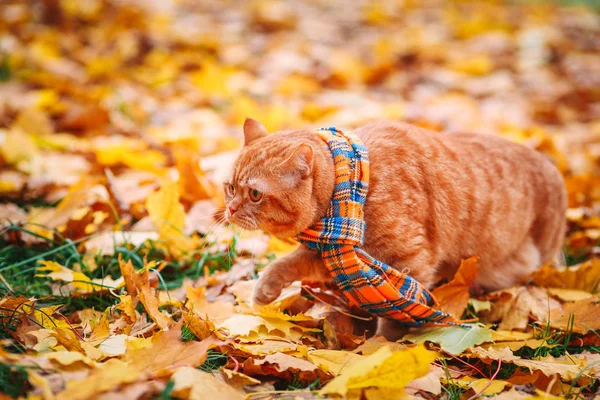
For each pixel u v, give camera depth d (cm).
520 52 876
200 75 676
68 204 359
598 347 286
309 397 224
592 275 337
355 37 909
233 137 518
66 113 559
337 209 270
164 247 351
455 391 241
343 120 572
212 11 980
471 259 300
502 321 306
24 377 214
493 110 670
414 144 306
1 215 363
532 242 358
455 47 895
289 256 293
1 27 758
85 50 768
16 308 257
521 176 343
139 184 429
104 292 305
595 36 1025
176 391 205
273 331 273
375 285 265
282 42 840
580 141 602
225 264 350
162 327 263
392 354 214
